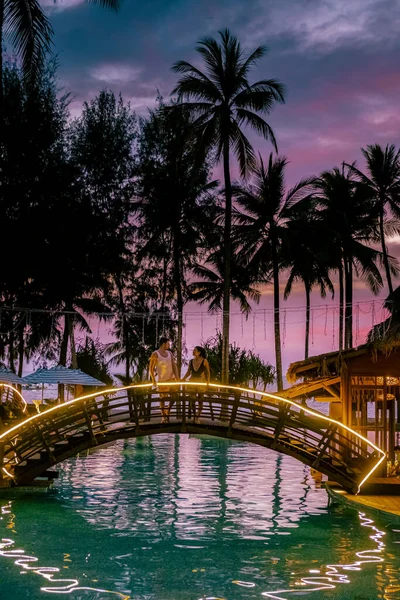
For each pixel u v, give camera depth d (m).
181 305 49.09
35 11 23.80
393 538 12.10
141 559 10.66
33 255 40.06
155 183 48.12
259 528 12.88
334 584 9.38
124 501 15.56
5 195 40.03
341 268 50.78
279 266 51.75
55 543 11.62
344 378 17.66
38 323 43.34
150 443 29.44
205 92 40.09
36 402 28.14
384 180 49.94
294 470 21.14
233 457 24.56
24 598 8.72
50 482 17.38
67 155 43.69
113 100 48.69
